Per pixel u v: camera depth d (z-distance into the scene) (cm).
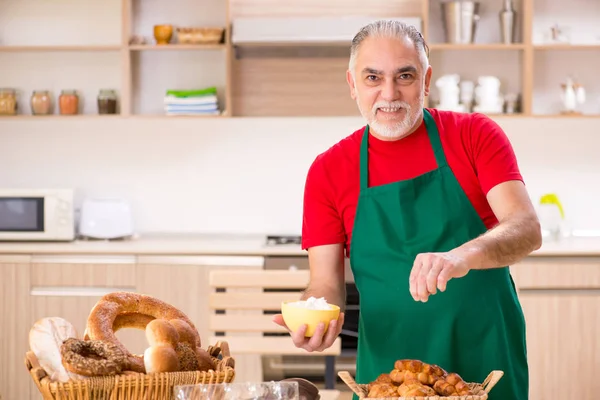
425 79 190
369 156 196
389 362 189
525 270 418
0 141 490
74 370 127
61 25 486
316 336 152
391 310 189
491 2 473
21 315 430
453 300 185
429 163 194
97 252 428
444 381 134
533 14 481
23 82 488
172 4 484
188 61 483
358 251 194
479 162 191
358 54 183
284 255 425
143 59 483
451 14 455
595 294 419
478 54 475
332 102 476
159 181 490
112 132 489
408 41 180
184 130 488
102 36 486
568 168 482
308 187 202
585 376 420
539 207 466
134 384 129
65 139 489
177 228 491
